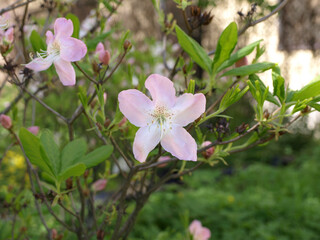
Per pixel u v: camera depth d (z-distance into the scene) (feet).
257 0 1.20
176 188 4.11
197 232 1.48
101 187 1.22
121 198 1.01
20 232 1.37
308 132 6.15
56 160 0.87
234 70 0.94
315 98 0.86
